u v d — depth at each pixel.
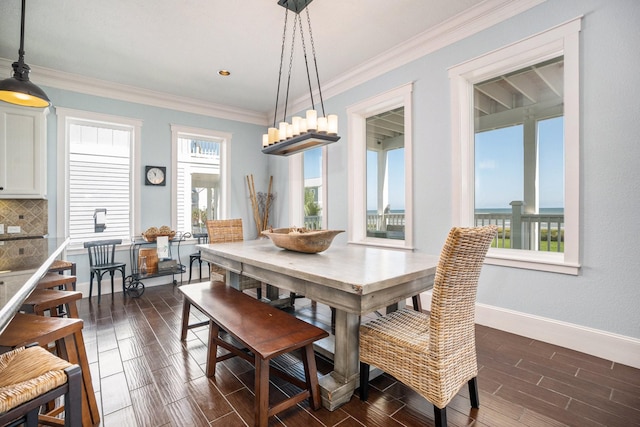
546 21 2.41
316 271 1.75
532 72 2.79
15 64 2.18
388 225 4.09
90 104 4.02
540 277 2.48
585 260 2.26
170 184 4.65
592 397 1.76
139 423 1.58
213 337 2.00
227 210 5.22
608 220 2.16
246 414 1.65
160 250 4.21
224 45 3.25
